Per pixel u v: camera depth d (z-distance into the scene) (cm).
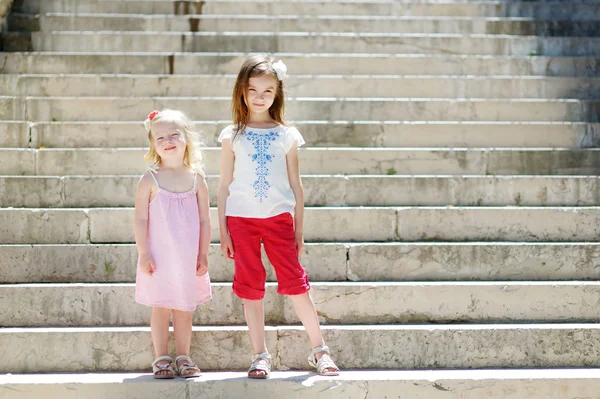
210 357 391
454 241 462
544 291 417
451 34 695
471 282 426
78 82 598
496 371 384
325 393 362
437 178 491
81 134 539
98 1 708
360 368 393
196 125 540
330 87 605
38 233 451
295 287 375
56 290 409
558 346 396
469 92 609
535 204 495
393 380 365
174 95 603
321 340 380
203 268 379
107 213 453
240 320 410
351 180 488
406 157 521
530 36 677
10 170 508
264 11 715
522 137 552
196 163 387
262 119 393
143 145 541
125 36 662
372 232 461
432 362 394
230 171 389
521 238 464
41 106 566
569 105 584
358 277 436
